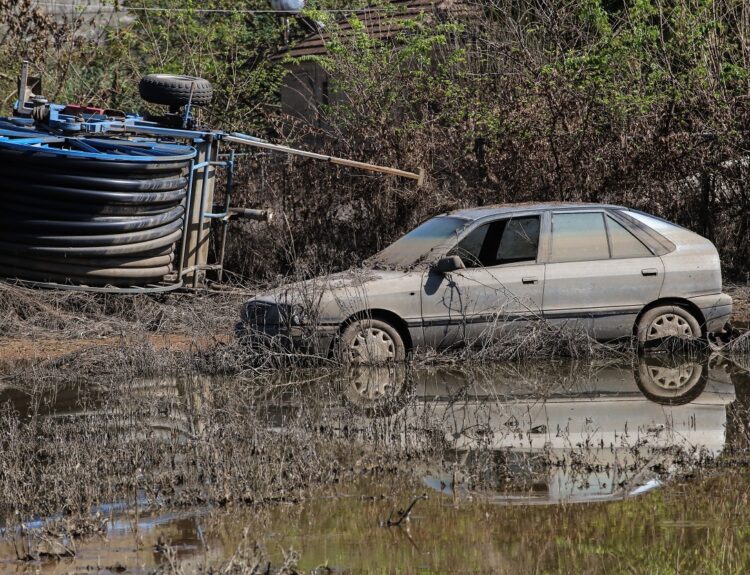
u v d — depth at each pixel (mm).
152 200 24875
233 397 18062
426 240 21953
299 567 10398
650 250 21594
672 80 30797
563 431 15500
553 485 12930
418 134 30562
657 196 30141
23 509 12484
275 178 30594
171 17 46125
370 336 20844
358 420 16359
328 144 31234
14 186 24188
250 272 30234
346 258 30031
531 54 34156
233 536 11359
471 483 13039
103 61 43094
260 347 21141
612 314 21312
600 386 18703
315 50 48688
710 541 10875
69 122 26531
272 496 12609
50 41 38188
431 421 16125
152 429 16047
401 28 41438
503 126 30375
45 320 24875
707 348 21672
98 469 13945
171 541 11242
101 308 25906
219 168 30234
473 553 10664
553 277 21156
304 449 14289
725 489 12641
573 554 10562
